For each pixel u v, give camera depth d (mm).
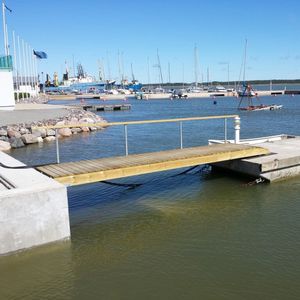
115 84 144500
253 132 32344
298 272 6762
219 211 9859
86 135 29828
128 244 8016
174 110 64062
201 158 11078
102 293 6262
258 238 8172
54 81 149500
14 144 23469
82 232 8648
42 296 6207
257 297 6074
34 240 7367
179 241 8133
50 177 8609
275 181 12117
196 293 6207
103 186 12414
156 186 12289
